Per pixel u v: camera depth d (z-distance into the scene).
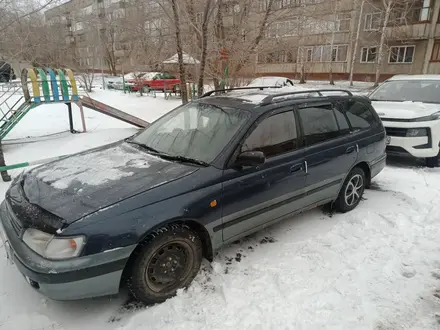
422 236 3.60
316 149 3.54
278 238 3.56
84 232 2.18
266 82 15.03
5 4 5.82
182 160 2.98
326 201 3.88
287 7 7.34
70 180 2.70
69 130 8.91
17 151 6.66
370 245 3.40
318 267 3.01
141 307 2.56
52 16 8.16
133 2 8.03
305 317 2.41
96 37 31.48
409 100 6.86
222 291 2.69
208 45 7.14
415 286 2.78
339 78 29.88
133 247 2.32
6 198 2.79
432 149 5.90
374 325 2.36
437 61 25.00
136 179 2.64
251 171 2.97
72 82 8.34
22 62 7.80
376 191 4.96
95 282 2.24
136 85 21.36
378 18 26.03
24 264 2.19
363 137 4.18
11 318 2.40
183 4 6.48
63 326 2.36
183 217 2.54
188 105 3.83
